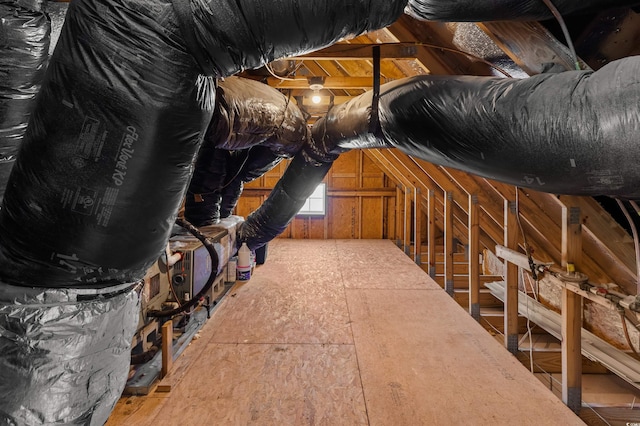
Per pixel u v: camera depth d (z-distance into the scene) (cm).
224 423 151
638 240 137
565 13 92
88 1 67
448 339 238
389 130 143
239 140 194
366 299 320
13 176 74
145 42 68
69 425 78
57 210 71
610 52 118
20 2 90
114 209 73
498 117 95
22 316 74
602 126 75
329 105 255
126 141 71
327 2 72
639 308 138
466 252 560
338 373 193
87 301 80
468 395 175
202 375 189
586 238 196
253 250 372
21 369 73
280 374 191
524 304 301
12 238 74
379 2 75
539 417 160
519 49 124
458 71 176
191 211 290
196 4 69
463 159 110
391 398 171
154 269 177
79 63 67
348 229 710
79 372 79
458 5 91
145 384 173
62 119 69
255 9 70
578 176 83
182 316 228
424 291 346
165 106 71
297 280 382
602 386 233
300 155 263
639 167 71
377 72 154
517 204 211
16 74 91
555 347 274
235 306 297
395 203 702
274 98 215
